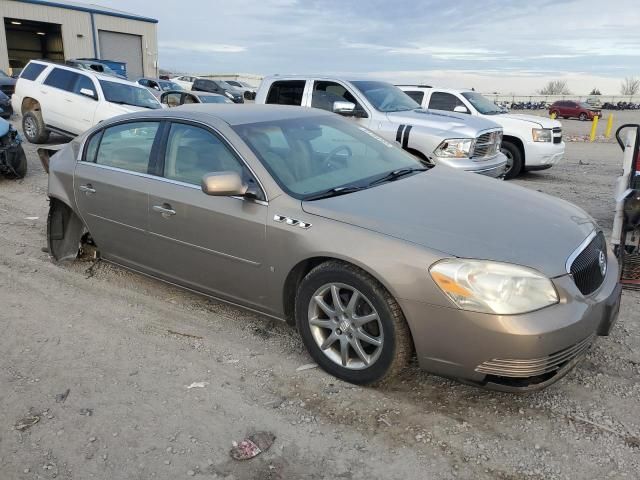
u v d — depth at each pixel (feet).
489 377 9.48
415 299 9.46
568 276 9.45
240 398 10.61
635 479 8.42
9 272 16.89
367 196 11.44
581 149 56.70
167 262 13.64
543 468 8.70
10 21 116.98
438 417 9.95
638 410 10.08
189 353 12.27
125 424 9.86
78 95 40.09
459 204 11.19
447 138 25.14
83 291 15.57
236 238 11.78
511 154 34.40
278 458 9.02
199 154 12.84
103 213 14.87
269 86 31.24
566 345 9.18
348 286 10.32
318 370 11.48
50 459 9.02
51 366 11.76
